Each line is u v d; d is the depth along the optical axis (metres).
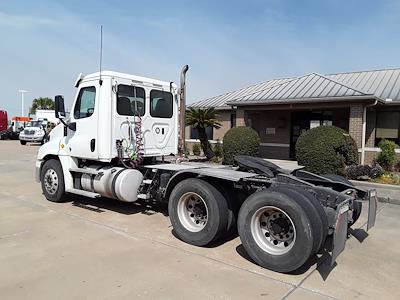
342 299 3.67
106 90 6.57
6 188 9.47
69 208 7.21
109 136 6.61
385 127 16.17
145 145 7.21
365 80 18.22
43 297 3.52
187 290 3.74
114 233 5.61
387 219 7.08
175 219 5.36
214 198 4.98
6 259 4.47
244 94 20.94
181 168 6.17
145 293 3.65
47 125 18.27
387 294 3.82
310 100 14.62
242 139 14.30
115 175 6.52
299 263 4.12
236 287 3.86
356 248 5.30
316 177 5.77
